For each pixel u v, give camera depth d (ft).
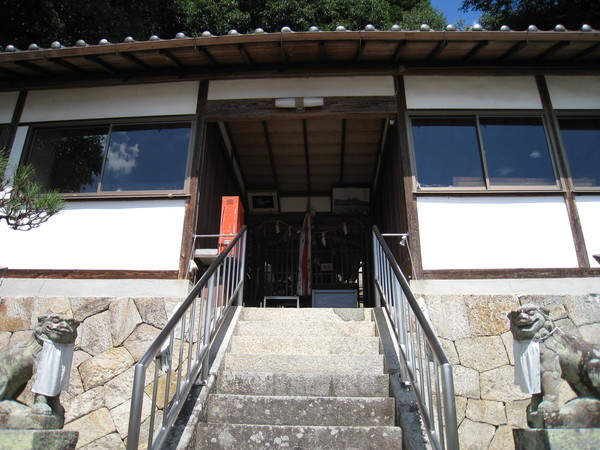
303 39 14.03
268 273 22.85
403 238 14.29
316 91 15.70
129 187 15.03
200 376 9.70
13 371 7.46
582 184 14.42
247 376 10.23
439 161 14.71
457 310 12.50
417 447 7.64
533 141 14.94
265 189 23.21
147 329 12.67
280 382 10.16
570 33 13.78
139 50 14.55
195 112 15.62
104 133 15.80
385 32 13.78
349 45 14.52
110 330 12.69
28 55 14.70
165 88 16.05
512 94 15.33
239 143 19.56
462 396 11.48
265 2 38.29
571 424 6.77
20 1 26.30
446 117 15.20
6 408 7.13
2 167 9.29
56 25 28.02
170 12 37.42
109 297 13.16
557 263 13.52
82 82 16.20
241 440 8.54
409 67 15.65
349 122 17.89
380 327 12.06
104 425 11.55
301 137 19.02
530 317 7.54
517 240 13.78
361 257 22.74
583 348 7.32
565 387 11.19
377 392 9.97
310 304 22.16
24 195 9.50
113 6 33.35
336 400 9.37
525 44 14.23
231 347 11.75
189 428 8.21
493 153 14.78
